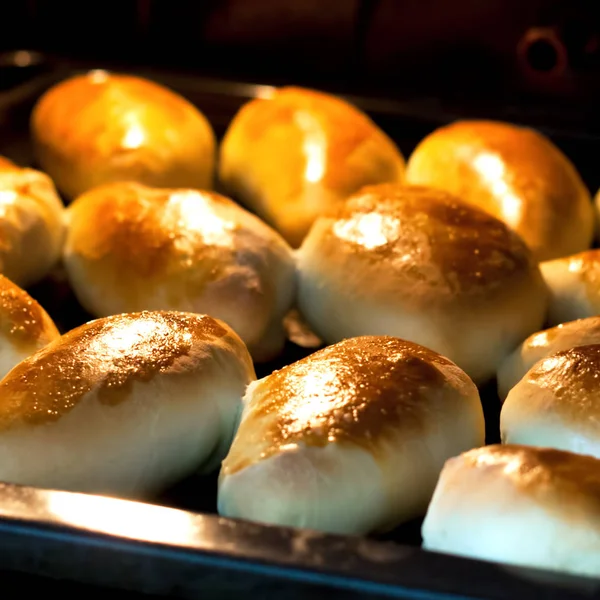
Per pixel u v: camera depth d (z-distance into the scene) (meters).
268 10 0.74
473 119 0.69
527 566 0.37
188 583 0.38
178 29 0.76
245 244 0.51
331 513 0.41
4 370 0.46
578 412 0.43
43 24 0.76
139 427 0.42
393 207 0.52
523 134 0.62
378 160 0.60
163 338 0.44
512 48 0.71
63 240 0.54
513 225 0.56
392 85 0.75
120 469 0.42
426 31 0.73
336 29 0.74
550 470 0.39
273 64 0.76
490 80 0.73
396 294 0.49
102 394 0.42
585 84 0.70
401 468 0.42
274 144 0.61
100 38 0.76
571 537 0.38
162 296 0.50
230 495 0.41
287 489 0.40
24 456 0.41
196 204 0.52
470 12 0.71
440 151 0.61
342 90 0.74
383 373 0.43
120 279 0.50
